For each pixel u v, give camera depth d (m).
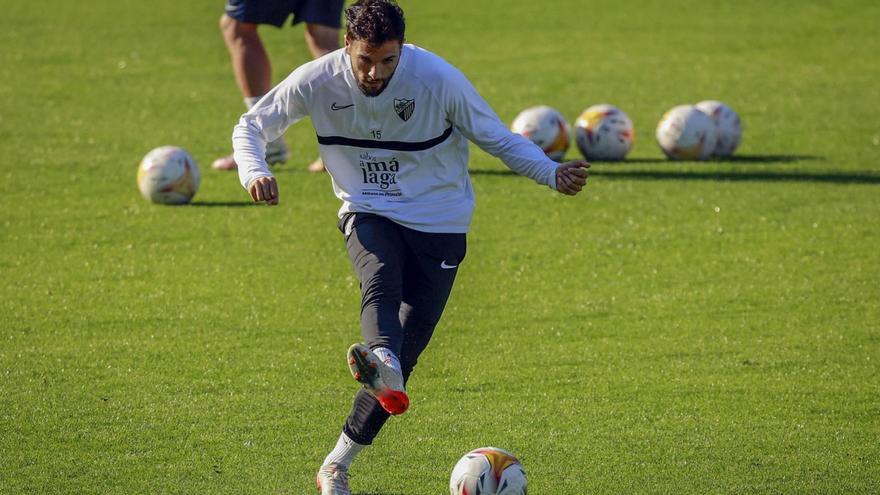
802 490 18.67
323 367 24.53
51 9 79.75
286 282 30.33
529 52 67.19
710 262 32.19
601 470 19.45
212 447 20.34
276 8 39.44
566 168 17.44
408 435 21.02
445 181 18.28
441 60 17.67
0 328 26.58
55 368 24.17
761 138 47.97
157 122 49.56
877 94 56.91
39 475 19.02
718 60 65.50
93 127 48.38
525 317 27.88
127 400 22.50
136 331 26.58
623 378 24.00
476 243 33.84
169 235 34.28
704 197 38.69
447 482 19.00
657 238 34.34
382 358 16.09
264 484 18.86
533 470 19.45
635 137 48.19
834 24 76.19
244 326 27.05
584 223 35.84
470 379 23.94
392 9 16.75
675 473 19.34
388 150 18.00
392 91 17.45
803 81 60.22
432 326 18.64
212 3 82.50
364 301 17.25
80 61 62.69
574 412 22.16
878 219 36.22
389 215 18.09
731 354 25.42
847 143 46.94
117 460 19.69
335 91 17.70
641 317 27.91
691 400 22.78
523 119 43.31
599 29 74.38
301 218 36.16
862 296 29.39
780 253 32.97
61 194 38.41
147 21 75.44
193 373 24.05
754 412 22.17
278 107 18.17
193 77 59.22
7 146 44.81
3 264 31.39
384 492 18.58
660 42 70.50
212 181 40.44
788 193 39.19
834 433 21.16
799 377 24.05
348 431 18.12
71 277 30.45
